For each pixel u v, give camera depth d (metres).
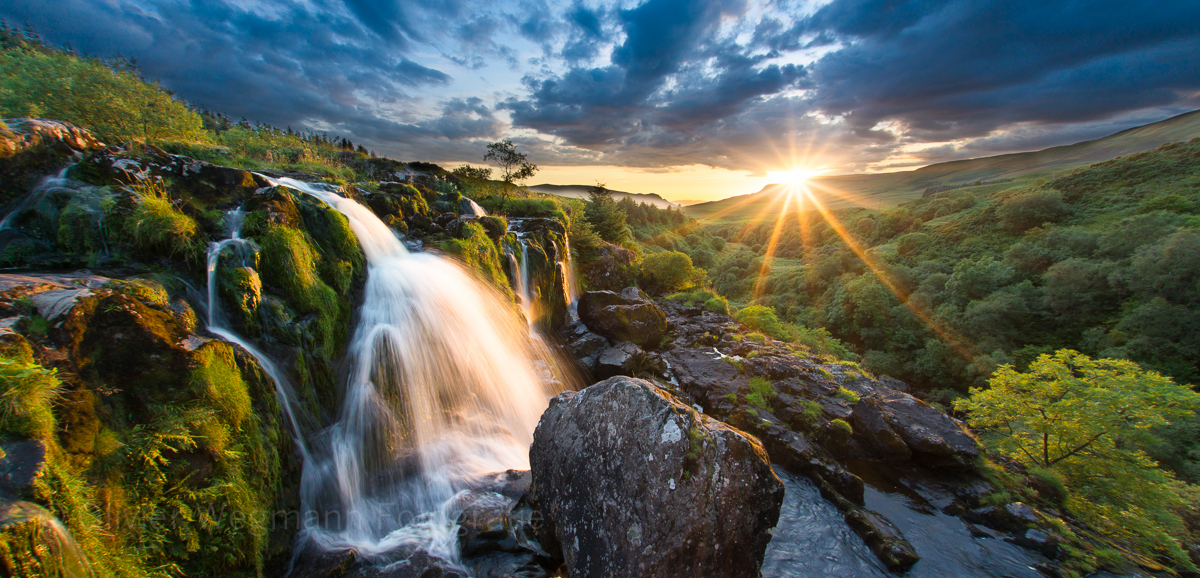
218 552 4.41
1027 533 7.62
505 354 11.38
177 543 4.05
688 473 4.35
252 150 15.59
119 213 6.40
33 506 2.86
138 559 3.65
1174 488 13.32
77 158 6.96
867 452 10.13
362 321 8.79
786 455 9.55
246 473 5.02
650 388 5.02
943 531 7.84
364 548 5.85
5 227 5.91
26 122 6.59
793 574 6.52
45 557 2.79
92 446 3.72
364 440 7.51
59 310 4.16
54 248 6.05
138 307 4.85
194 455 4.46
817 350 19.66
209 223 7.58
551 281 16.27
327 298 8.16
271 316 6.96
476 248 12.66
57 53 10.92
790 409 11.16
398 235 12.23
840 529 7.59
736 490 4.39
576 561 4.93
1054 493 9.30
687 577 4.20
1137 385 10.66
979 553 7.30
